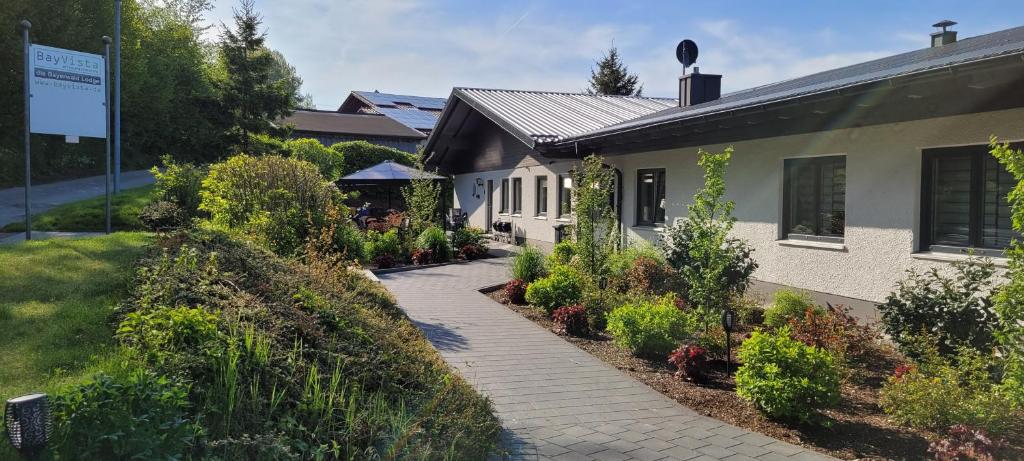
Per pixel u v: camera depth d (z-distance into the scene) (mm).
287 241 10164
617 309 7988
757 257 10070
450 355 7227
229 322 5039
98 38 26438
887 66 9211
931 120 7363
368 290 8531
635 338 7254
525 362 7051
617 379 6508
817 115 8148
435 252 15938
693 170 11477
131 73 28922
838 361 6074
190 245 7266
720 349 7125
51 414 3178
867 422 5301
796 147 9273
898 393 5164
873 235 8156
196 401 4066
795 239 9461
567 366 6938
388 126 46500
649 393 6082
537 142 13836
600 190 10820
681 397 5965
